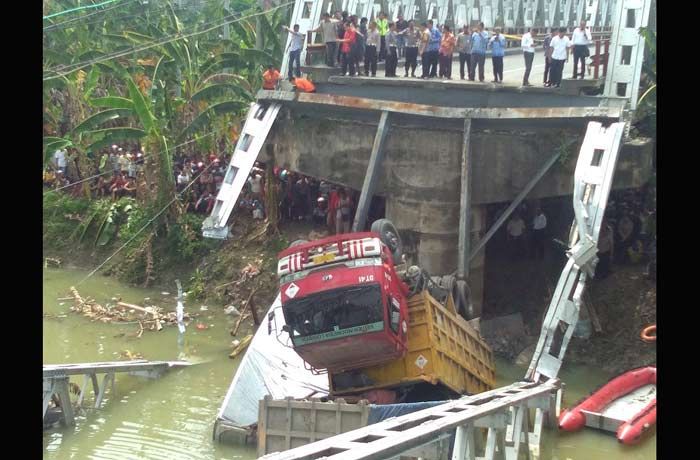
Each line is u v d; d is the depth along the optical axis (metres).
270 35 32.25
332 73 26.02
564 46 22.81
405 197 23.05
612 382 18.56
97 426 18.06
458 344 18.17
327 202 28.20
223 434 17.16
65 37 38.31
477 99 23.33
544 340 18.80
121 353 23.05
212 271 28.08
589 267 19.16
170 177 30.09
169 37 34.03
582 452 16.55
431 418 12.64
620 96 22.14
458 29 29.98
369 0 28.39
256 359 18.38
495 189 22.56
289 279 16.75
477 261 22.91
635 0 21.95
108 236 31.83
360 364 16.84
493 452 13.83
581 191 19.81
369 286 16.20
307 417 15.07
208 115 30.55
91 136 35.12
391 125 23.17
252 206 29.98
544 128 22.16
